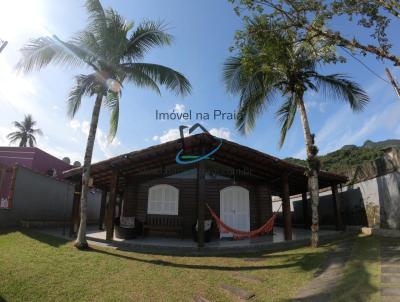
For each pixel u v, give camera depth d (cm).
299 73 1000
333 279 588
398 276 545
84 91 975
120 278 630
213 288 582
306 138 1008
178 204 1236
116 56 921
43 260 716
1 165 1371
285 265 730
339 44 638
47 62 898
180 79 955
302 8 631
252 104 1078
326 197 1566
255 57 713
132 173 1265
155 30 973
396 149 1020
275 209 2109
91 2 900
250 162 1140
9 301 504
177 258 812
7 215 1247
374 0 576
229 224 1216
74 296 537
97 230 1420
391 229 1021
